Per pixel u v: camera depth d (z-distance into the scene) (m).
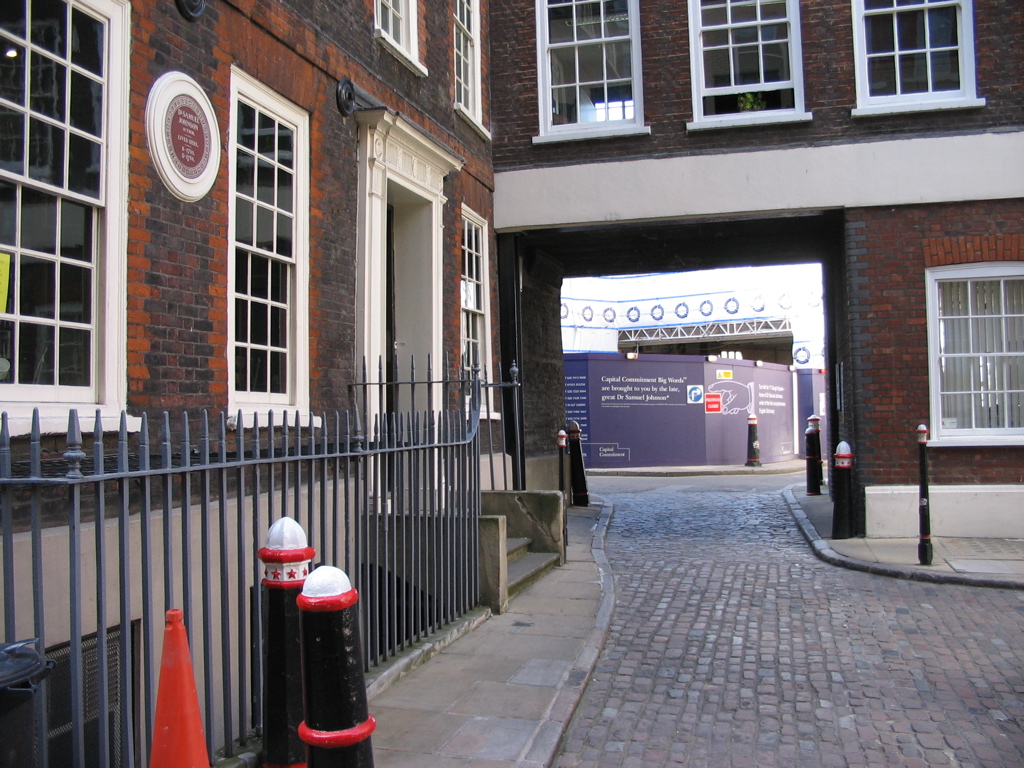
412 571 5.75
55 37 4.46
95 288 4.64
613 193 11.04
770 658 5.89
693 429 22.44
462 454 6.57
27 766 2.50
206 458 3.70
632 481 19.66
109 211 4.69
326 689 2.84
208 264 5.46
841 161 10.27
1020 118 9.90
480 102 11.13
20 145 4.23
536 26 11.48
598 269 14.29
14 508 3.81
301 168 6.78
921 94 10.27
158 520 4.67
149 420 4.88
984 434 9.93
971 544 9.31
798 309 26.50
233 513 5.33
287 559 3.79
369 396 7.50
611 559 9.54
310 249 6.85
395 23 8.88
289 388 6.57
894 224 10.11
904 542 9.58
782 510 13.45
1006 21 9.98
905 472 9.91
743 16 10.87
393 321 9.26
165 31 5.19
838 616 6.86
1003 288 9.96
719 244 12.71
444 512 6.39
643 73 11.02
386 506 5.57
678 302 26.94
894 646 6.06
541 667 5.54
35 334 4.30
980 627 6.46
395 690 5.11
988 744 4.44
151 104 5.00
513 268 11.59
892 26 10.41
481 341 11.07
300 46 6.74
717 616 6.98
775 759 4.33
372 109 7.54
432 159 9.07
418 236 9.23
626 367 22.06
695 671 5.66
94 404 4.54
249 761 3.83
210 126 5.54
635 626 6.77
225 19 5.79
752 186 10.57
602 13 11.39
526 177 11.34
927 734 4.58
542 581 8.11
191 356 5.26
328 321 7.05
